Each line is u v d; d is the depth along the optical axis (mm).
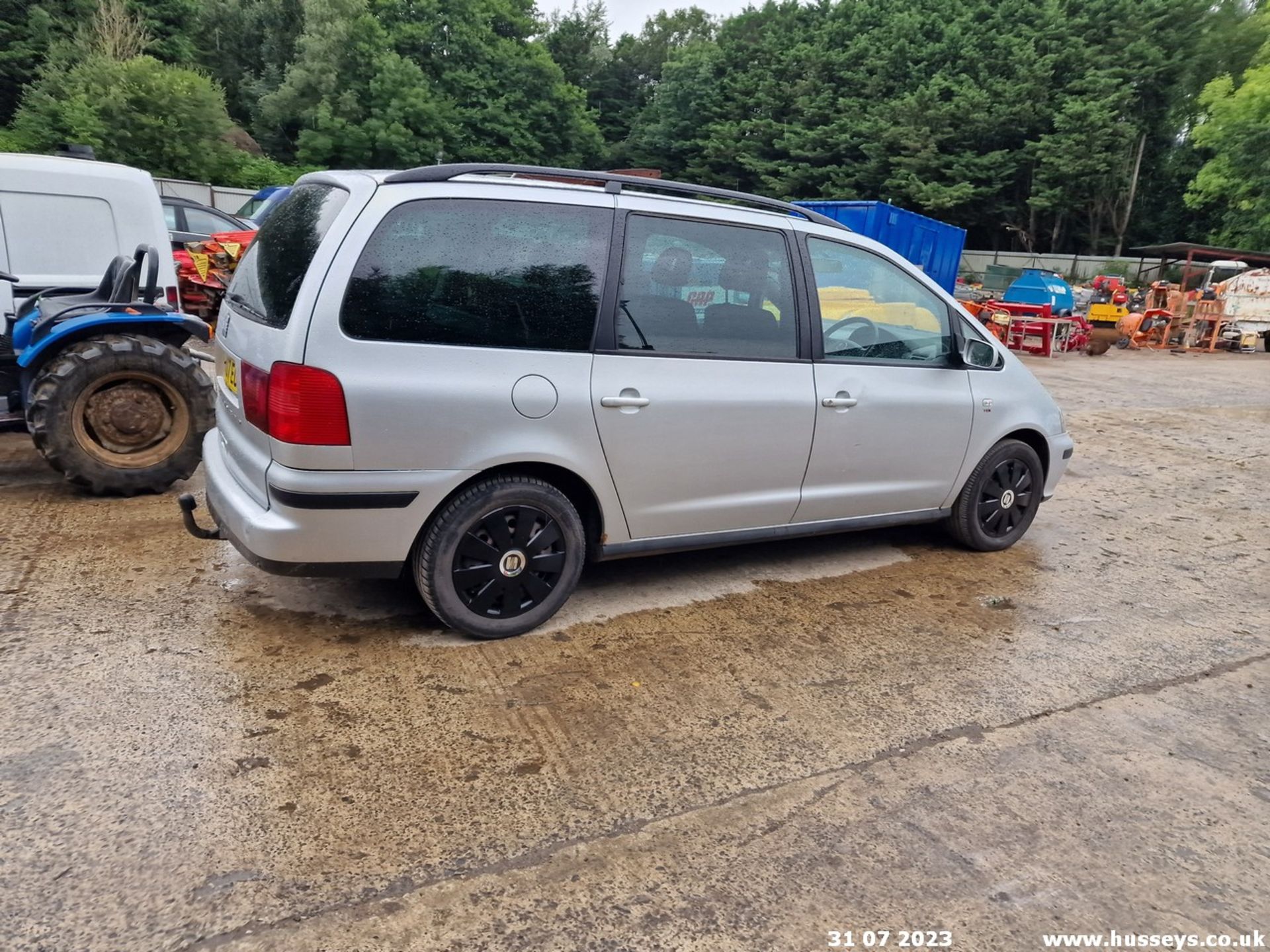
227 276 11320
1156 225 38062
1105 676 3646
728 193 3859
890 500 4512
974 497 4848
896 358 4371
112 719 2842
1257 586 4852
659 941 2107
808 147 39312
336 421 3008
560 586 3637
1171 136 36344
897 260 4387
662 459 3666
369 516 3156
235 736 2803
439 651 3455
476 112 37750
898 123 36531
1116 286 20375
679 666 3488
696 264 3695
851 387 4145
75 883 2148
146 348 4777
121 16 28453
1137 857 2525
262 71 40031
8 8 30109
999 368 4801
